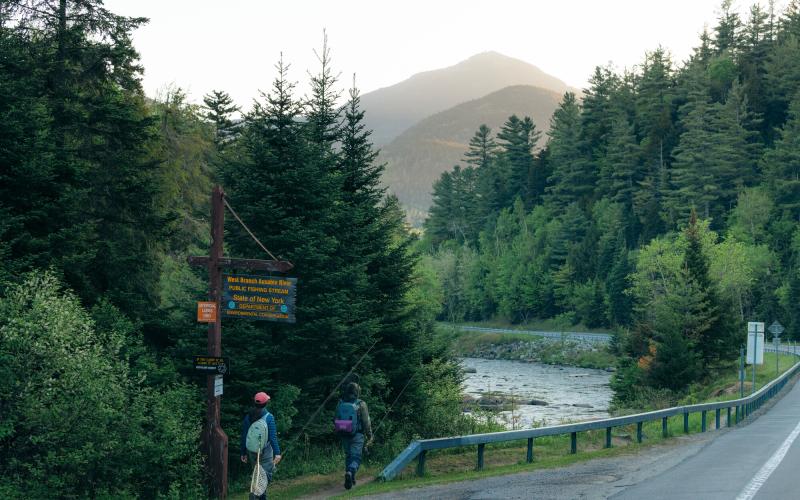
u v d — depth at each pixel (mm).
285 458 17062
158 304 18828
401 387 21406
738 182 125562
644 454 16547
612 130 155750
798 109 126188
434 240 180875
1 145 13914
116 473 11930
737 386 42094
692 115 136125
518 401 52156
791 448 16953
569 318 127938
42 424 10805
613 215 130750
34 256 13359
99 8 17359
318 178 17766
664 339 45594
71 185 15055
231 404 15703
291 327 17594
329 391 18734
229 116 48125
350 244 20125
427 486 12641
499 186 179500
